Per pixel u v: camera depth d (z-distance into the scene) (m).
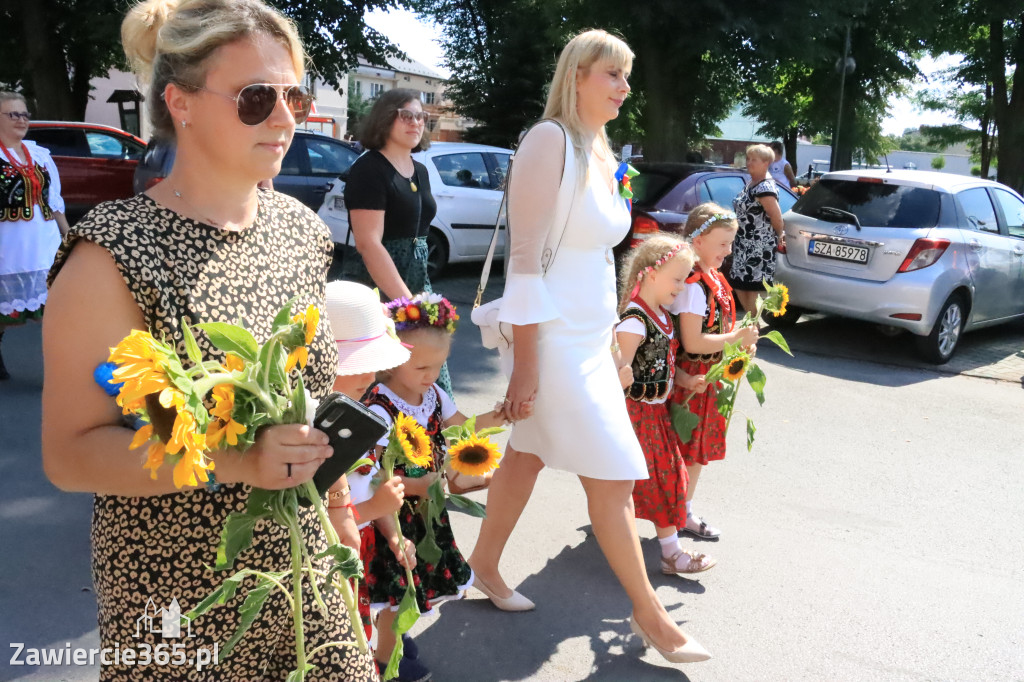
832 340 8.31
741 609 3.48
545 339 2.80
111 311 1.36
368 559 2.59
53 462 1.38
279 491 1.44
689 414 3.57
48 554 3.62
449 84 23.83
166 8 1.55
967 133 33.59
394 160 3.83
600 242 2.82
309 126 23.05
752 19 14.20
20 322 5.57
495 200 10.03
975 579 3.82
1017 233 8.35
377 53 19.23
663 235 3.50
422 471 2.69
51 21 17.78
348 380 2.31
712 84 16.52
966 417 6.13
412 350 2.61
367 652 1.77
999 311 8.10
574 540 4.02
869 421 5.96
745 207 7.68
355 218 3.76
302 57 1.55
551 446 2.86
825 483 4.82
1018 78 23.28
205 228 1.48
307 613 1.66
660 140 16.17
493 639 3.20
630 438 2.84
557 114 2.79
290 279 1.62
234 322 1.49
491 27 24.06
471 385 6.27
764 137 26.52
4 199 5.38
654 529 4.23
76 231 1.36
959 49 24.00
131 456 1.34
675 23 14.60
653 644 2.92
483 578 3.36
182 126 1.46
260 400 1.36
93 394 1.36
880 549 4.06
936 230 7.30
